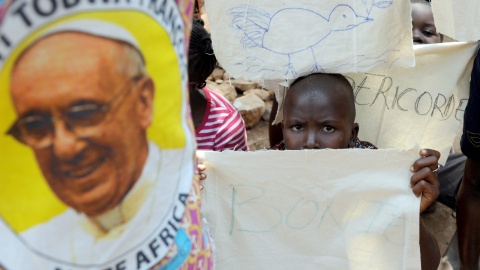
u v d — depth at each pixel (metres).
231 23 1.87
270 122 2.83
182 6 1.04
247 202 1.81
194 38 2.28
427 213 3.51
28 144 0.86
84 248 0.99
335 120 2.00
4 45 0.78
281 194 1.80
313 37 1.87
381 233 1.82
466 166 2.32
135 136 0.98
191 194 1.21
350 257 1.86
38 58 0.82
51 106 0.86
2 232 0.90
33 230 0.92
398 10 1.81
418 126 2.15
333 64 1.91
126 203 1.01
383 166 1.78
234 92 4.46
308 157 1.75
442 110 2.09
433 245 2.10
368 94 2.17
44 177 0.90
